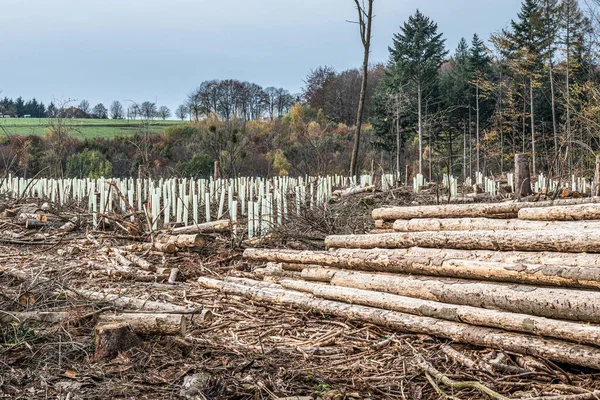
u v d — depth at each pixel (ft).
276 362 16.29
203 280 25.23
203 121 141.08
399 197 51.19
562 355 14.60
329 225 34.96
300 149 98.17
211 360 16.28
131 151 114.73
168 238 31.94
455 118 161.58
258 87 232.12
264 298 22.36
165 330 16.87
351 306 19.79
